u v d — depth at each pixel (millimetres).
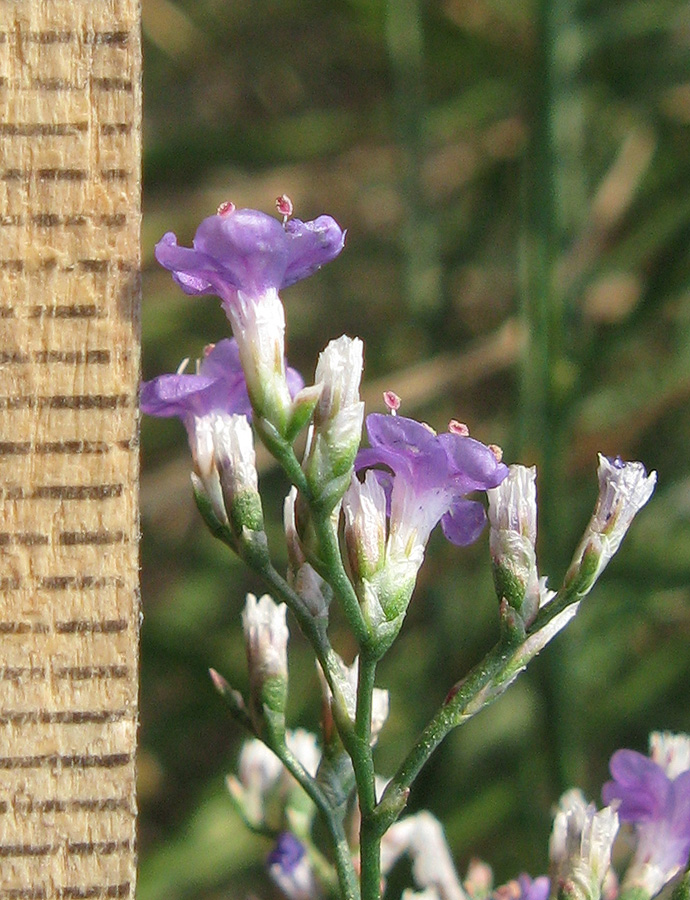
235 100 164
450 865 72
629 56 142
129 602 56
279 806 70
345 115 149
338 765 61
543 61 111
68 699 56
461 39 140
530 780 115
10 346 56
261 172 154
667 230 132
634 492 60
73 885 57
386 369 141
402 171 133
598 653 123
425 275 133
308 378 151
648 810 64
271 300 58
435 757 116
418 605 133
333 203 153
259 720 61
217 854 115
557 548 108
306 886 69
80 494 56
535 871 111
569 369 110
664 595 121
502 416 136
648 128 139
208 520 61
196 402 61
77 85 56
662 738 67
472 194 145
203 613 136
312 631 60
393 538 59
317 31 161
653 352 136
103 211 56
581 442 131
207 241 58
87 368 56
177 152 139
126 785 57
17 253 56
